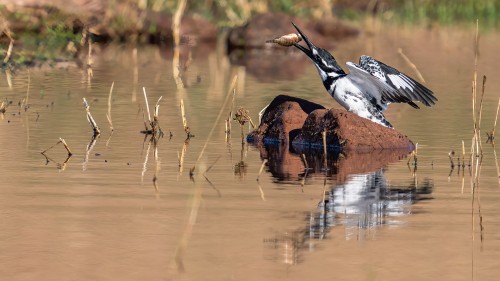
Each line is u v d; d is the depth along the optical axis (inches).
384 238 370.0
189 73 879.7
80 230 376.2
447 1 1513.3
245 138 585.6
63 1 1107.9
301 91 770.2
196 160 515.8
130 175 473.1
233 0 1254.9
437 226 387.5
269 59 1029.8
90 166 492.1
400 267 337.4
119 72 869.2
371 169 499.2
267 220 393.1
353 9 1481.3
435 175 484.7
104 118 633.6
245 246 358.6
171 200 424.2
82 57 975.6
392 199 432.1
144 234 371.9
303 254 350.3
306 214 403.9
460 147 561.0
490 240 368.5
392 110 688.4
